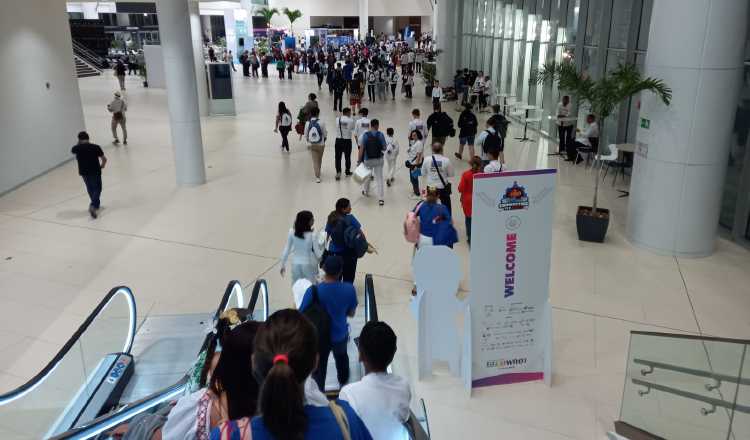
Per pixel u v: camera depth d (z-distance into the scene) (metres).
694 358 4.36
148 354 6.16
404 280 8.07
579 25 15.45
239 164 14.55
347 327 4.95
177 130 12.31
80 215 10.82
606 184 12.71
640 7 12.77
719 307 7.35
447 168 9.28
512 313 5.57
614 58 14.00
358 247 6.65
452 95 26.38
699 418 4.43
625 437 4.93
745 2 7.99
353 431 1.97
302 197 11.84
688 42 8.12
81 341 5.16
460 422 5.20
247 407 2.24
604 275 8.22
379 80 26.39
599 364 6.11
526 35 20.36
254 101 25.70
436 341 5.79
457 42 28.80
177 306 7.38
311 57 37.81
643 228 9.11
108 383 5.37
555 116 17.23
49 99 14.17
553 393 5.62
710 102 8.24
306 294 4.75
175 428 2.16
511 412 5.34
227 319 3.44
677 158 8.52
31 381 4.47
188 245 9.37
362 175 10.92
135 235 9.80
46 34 14.09
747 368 4.03
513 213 5.30
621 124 13.49
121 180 13.13
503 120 13.39
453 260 5.60
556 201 11.50
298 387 1.71
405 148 16.36
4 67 12.26
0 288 7.86
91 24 43.97
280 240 9.57
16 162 12.61
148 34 46.69
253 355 1.86
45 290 7.82
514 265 5.44
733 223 9.64
